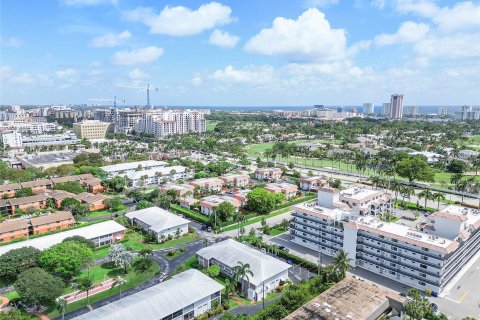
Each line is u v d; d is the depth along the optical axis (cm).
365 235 12756
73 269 11312
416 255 11444
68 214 16662
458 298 10862
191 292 10000
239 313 10119
